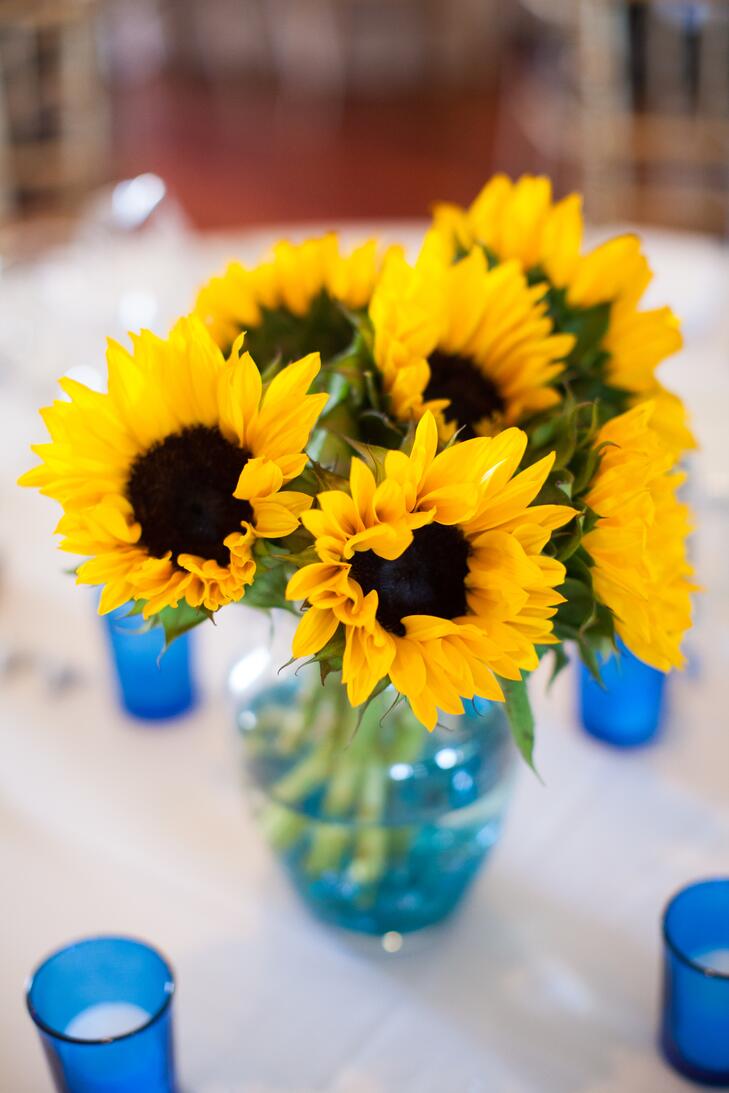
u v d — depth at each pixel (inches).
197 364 26.5
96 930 33.0
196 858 34.6
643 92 90.1
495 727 31.1
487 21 169.0
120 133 161.0
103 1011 30.2
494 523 26.2
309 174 150.6
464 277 29.2
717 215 91.1
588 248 54.9
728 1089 29.9
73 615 41.0
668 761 36.5
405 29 166.7
